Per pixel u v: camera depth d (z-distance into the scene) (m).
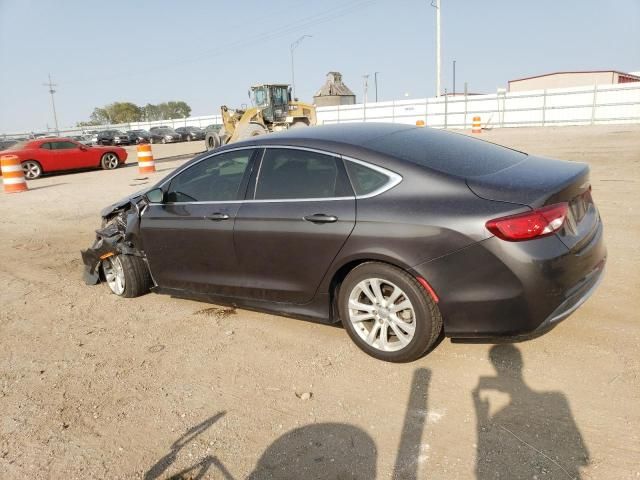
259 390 3.35
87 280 5.79
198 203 4.31
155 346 4.12
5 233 9.20
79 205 11.59
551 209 2.98
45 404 3.39
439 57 39.91
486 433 2.73
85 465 2.77
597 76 45.94
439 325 3.27
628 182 9.23
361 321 3.57
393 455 2.64
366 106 41.22
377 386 3.26
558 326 3.80
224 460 2.72
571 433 2.67
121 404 3.32
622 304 4.08
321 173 3.64
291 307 3.89
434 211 3.11
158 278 4.78
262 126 23.20
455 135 4.17
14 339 4.48
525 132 26.47
